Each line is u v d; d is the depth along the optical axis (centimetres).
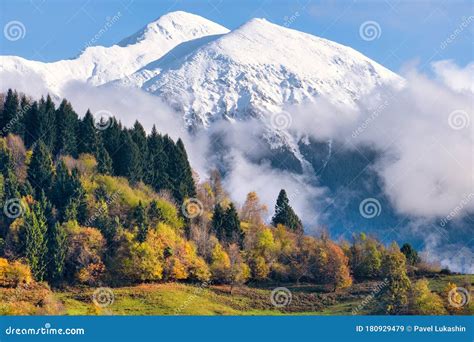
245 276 10825
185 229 12188
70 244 10819
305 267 11138
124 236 11175
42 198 11844
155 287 10350
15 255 10438
